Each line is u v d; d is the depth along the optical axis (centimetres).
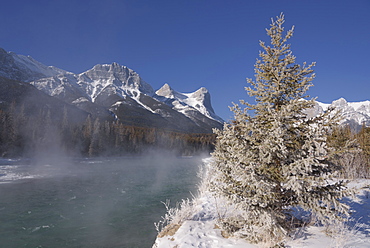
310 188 491
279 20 589
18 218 1207
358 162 1551
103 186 2244
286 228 562
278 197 523
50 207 1429
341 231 537
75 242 908
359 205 852
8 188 2053
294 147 520
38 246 874
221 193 563
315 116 545
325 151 455
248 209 509
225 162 605
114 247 861
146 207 1439
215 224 709
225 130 568
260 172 514
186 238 619
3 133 6109
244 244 554
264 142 496
